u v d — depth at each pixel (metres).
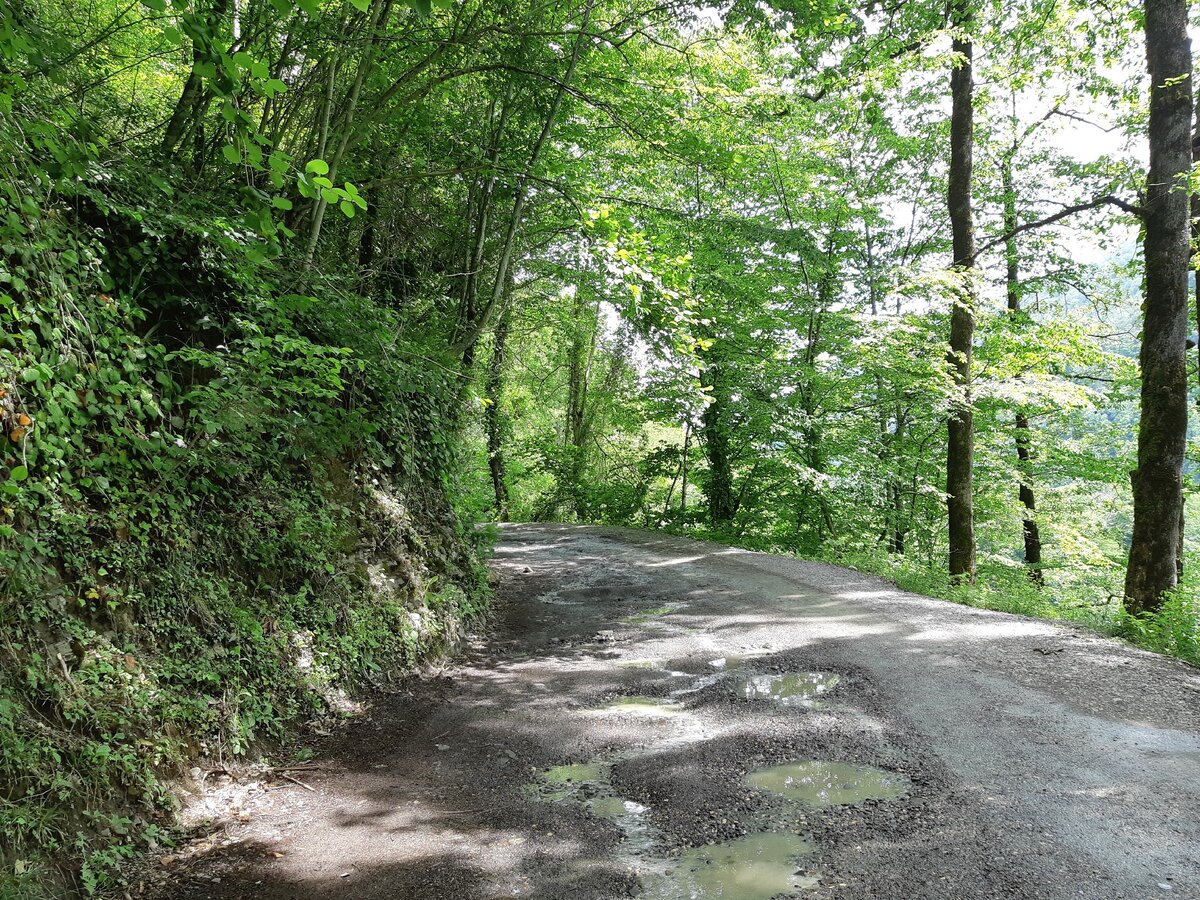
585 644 8.36
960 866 3.47
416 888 3.52
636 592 11.41
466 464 11.18
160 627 4.84
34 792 3.55
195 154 7.48
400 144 10.46
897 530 20.14
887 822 3.93
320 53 7.71
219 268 5.99
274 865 3.75
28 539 4.14
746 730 5.41
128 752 4.10
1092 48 13.20
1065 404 15.17
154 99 8.52
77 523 4.55
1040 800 4.08
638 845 3.89
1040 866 3.43
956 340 14.58
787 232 17.67
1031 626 8.44
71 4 6.81
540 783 4.73
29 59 3.53
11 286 4.54
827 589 11.27
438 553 8.73
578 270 15.87
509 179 10.82
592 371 29.38
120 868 3.63
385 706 6.25
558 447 27.50
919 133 20.61
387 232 10.88
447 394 8.76
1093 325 19.52
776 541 20.20
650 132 10.71
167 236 5.80
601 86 10.68
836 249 19.61
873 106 15.23
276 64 7.77
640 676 7.01
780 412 18.44
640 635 8.66
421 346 8.92
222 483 5.97
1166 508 9.33
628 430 23.84
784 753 4.95
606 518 25.28
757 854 3.71
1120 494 21.50
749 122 11.39
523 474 28.06
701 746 5.18
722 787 4.50
